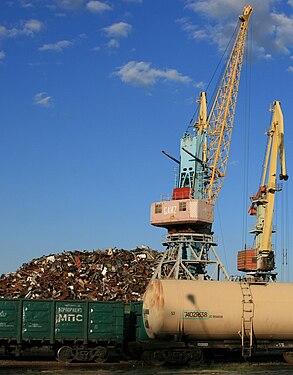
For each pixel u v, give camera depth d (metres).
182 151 74.56
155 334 35.19
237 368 33.38
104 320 35.94
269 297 36.31
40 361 35.38
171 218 68.62
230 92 81.31
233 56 82.25
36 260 88.06
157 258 92.38
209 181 77.75
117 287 79.25
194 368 33.53
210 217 69.12
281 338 36.44
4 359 36.28
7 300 34.47
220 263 69.19
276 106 76.88
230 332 35.62
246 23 82.38
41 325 34.75
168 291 35.09
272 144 76.81
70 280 79.06
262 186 76.81
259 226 77.31
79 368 32.41
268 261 74.62
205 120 80.69
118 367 33.22
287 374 30.81
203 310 35.03
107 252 90.81
